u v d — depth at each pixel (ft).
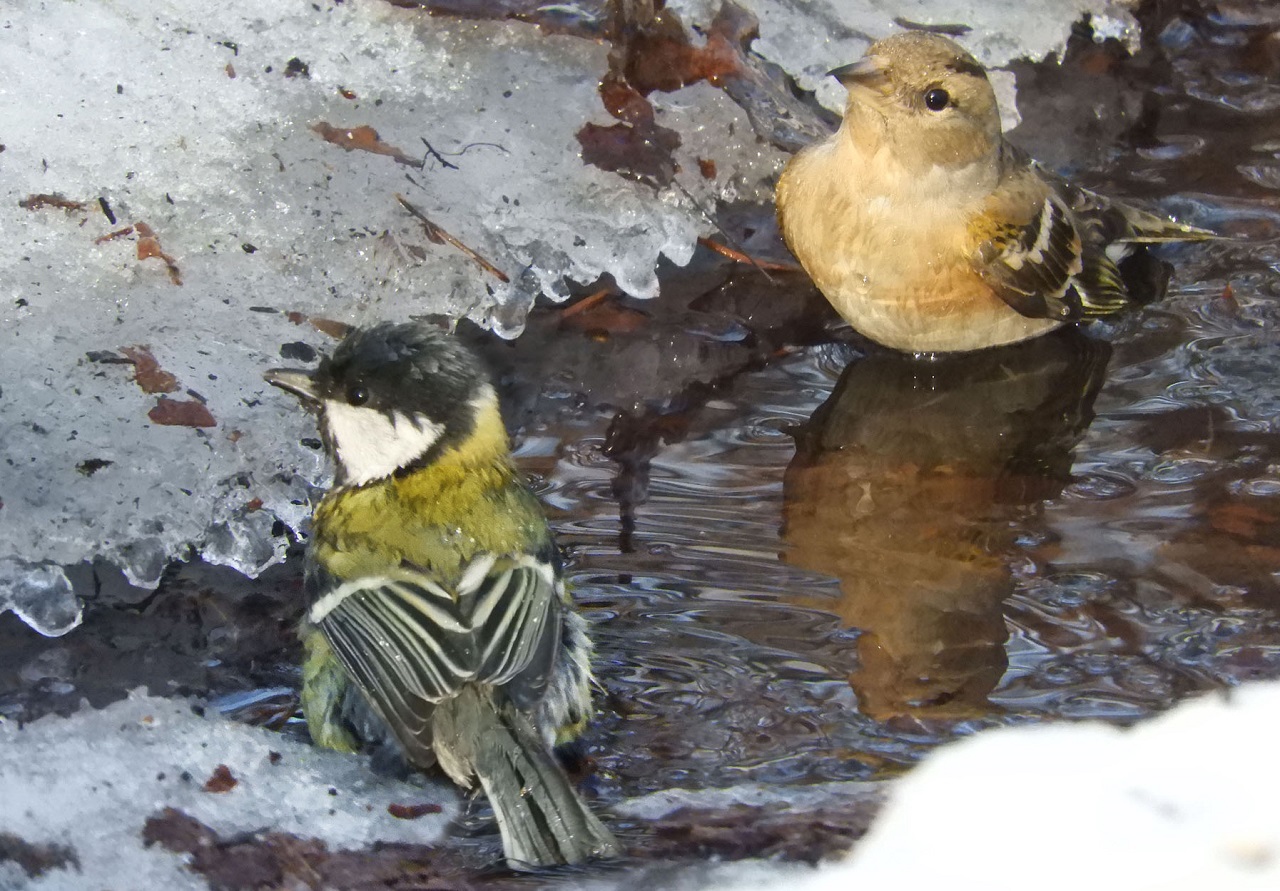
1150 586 31.19
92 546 32.37
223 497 33.58
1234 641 29.86
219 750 27.55
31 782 26.20
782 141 44.04
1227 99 47.96
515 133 41.68
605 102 42.83
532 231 39.99
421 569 28.04
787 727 28.07
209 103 40.29
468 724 26.55
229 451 34.06
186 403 34.65
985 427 36.68
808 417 36.88
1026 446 35.86
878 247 38.22
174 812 26.03
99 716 27.94
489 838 26.04
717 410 36.99
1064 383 38.42
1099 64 49.01
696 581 31.32
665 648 29.66
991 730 27.81
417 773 27.71
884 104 37.14
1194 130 46.62
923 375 39.09
